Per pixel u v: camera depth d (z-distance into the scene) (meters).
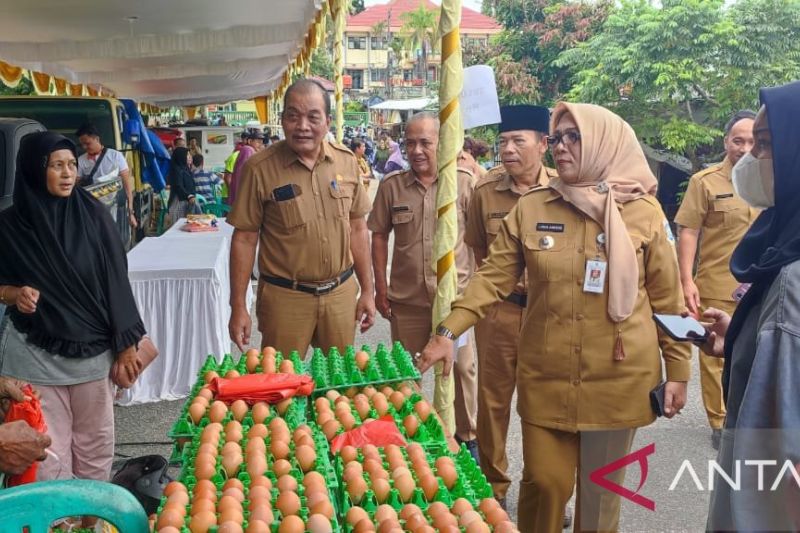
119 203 6.70
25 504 1.77
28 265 3.11
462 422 4.24
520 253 2.88
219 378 2.79
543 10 16.59
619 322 2.64
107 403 3.33
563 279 2.69
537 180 3.84
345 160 4.04
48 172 3.10
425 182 4.25
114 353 3.34
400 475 2.07
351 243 4.32
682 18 11.12
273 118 26.53
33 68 9.15
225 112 42.91
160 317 5.02
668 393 2.73
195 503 1.88
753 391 1.52
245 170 3.87
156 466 3.23
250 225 3.89
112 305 3.25
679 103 11.61
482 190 3.97
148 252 5.62
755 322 1.69
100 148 7.39
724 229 4.52
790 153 1.64
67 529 2.47
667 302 2.72
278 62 11.38
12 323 3.18
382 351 3.18
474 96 3.82
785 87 1.69
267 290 3.91
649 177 2.78
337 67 8.24
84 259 3.19
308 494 1.97
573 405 2.70
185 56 10.06
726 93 10.97
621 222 2.64
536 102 16.05
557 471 2.74
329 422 2.49
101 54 8.45
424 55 57.62
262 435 2.37
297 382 2.72
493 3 18.41
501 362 3.62
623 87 12.02
